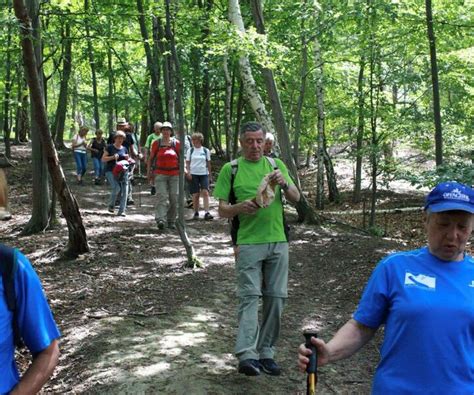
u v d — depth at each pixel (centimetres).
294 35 1391
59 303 658
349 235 1109
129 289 714
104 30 936
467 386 235
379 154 1338
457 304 238
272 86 1196
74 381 469
